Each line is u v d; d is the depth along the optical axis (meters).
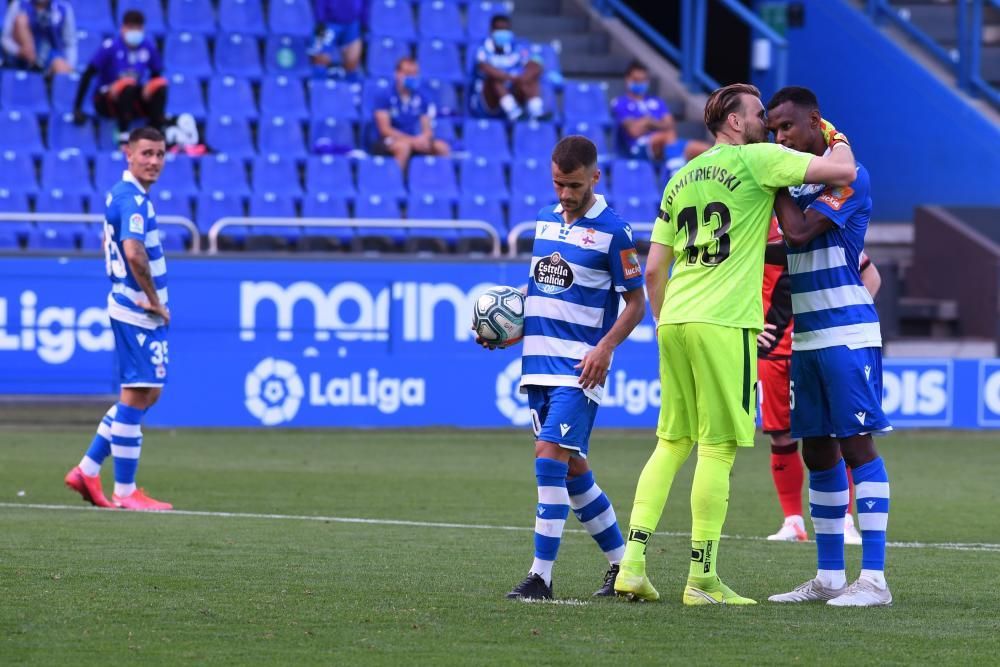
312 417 48.72
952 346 57.53
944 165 66.38
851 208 20.03
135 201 30.61
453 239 56.44
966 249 59.44
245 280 47.94
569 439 19.70
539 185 60.19
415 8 67.44
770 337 27.33
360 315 48.91
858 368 20.14
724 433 19.80
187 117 56.53
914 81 67.00
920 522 30.67
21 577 21.05
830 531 20.67
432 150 59.78
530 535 26.95
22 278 46.34
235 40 62.19
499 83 62.22
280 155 58.31
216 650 16.33
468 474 38.22
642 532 20.00
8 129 55.66
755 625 18.27
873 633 17.86
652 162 63.12
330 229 55.50
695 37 69.56
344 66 62.50
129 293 30.69
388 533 26.97
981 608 19.84
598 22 72.81
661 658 16.22
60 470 37.06
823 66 69.56
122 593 19.84
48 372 46.59
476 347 49.94
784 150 19.64
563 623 18.14
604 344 19.83
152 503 30.83
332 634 17.28
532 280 20.28
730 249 19.73
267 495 33.25
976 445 48.72
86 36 61.03
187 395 47.75
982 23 74.12
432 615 18.56
